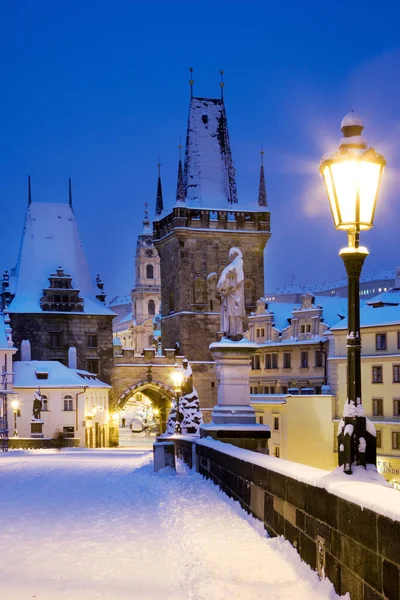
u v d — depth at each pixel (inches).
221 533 580.1
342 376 3203.7
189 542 549.6
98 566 496.7
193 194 4889.3
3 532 618.2
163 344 5019.7
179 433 1895.9
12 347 3875.5
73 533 613.9
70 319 4650.6
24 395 3909.9
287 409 3125.0
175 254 4827.8
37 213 4953.3
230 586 428.5
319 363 3612.2
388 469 2896.2
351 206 435.2
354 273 441.1
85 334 4665.4
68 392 3961.6
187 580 450.6
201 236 4785.9
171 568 491.2
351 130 444.1
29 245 4854.8
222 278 1334.9
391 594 329.7
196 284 4773.6
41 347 4603.8
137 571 483.2
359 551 368.5
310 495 454.3
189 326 4734.3
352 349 437.4
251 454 699.4
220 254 4820.4
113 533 613.3
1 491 931.3
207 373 4726.9
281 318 3998.5
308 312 3698.3
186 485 954.7
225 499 789.2
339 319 3659.0
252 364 4018.2
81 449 2947.8
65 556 526.3
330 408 3179.1
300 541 476.1
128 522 670.5
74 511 741.3
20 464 1573.6
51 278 4665.4
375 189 436.5
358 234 439.8
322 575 424.8
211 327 4761.3
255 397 3334.2
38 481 1077.8
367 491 378.3
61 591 433.7
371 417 3009.4
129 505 788.6
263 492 591.5
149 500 832.9
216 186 4933.6
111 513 727.1
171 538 586.9
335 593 399.5
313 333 3661.4
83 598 419.2
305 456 3139.8
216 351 1316.4
